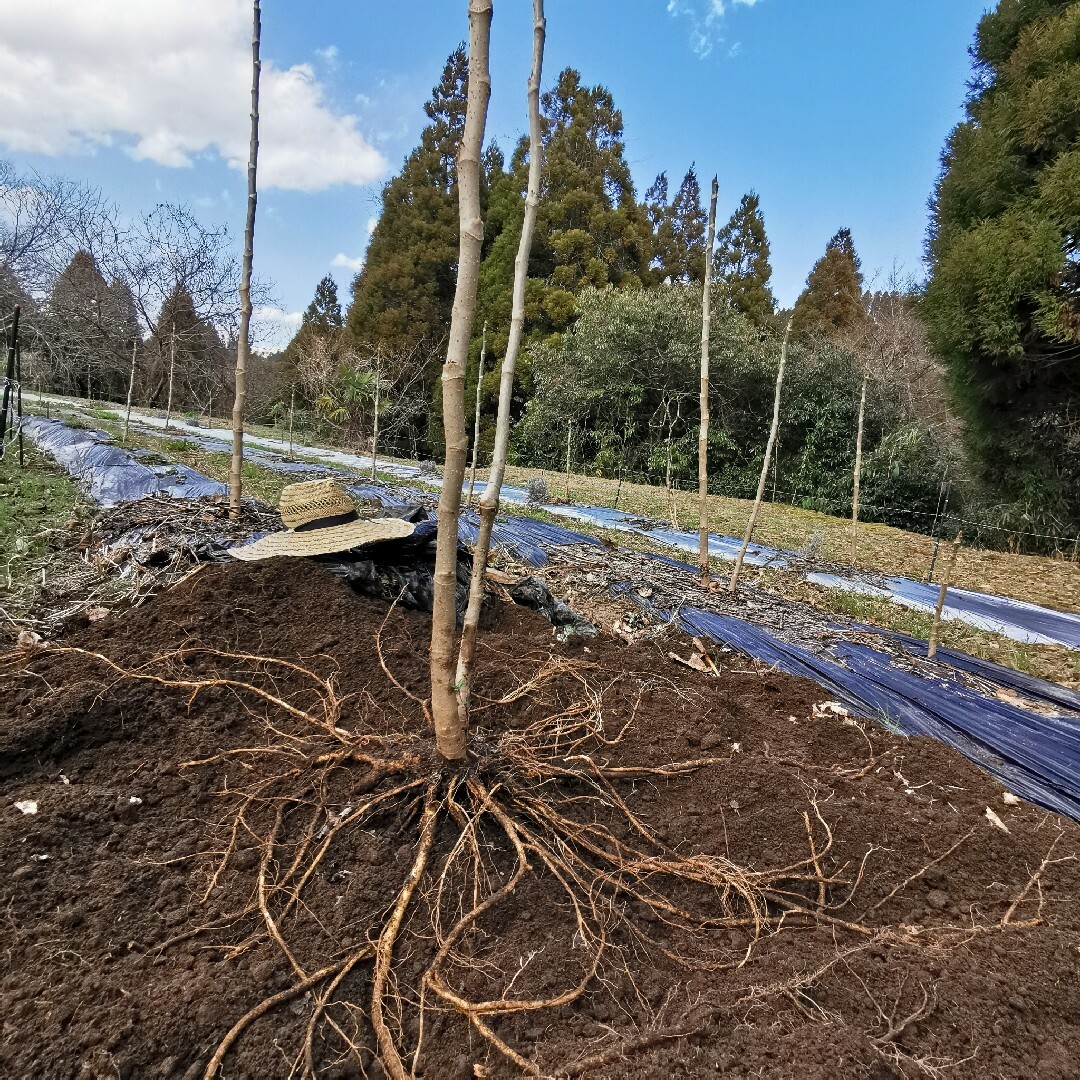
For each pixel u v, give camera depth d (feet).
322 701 8.42
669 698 10.37
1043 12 31.76
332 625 9.81
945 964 5.68
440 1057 4.85
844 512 44.98
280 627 9.66
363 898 5.99
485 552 6.83
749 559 25.08
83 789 6.70
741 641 14.15
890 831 7.56
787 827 7.45
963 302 31.89
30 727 7.04
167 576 11.89
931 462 43.37
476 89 5.73
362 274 84.64
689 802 7.82
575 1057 4.74
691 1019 4.99
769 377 50.55
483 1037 4.95
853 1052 4.64
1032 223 29.66
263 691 8.39
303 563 10.75
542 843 6.64
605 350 51.08
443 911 5.98
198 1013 4.77
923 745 10.02
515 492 36.65
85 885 5.75
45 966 5.03
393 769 7.07
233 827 6.59
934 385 54.70
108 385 66.64
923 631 17.71
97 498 20.81
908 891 6.89
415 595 11.72
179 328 62.44
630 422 52.80
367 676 9.03
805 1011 5.10
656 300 52.24
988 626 19.81
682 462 48.80
